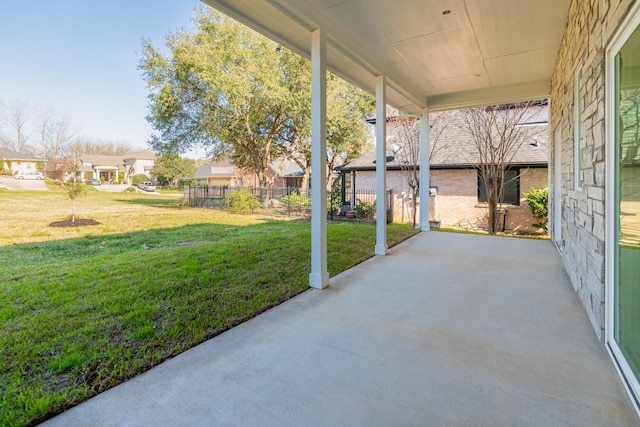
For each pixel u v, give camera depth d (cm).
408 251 582
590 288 291
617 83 221
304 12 356
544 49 492
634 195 195
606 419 170
